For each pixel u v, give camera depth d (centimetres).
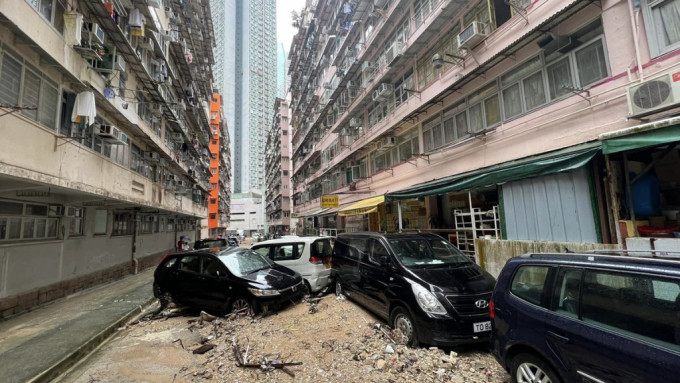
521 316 312
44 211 812
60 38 668
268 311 624
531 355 297
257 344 469
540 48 720
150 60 1407
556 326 276
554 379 272
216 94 4553
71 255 916
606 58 595
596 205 570
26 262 733
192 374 397
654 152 571
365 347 432
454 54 1020
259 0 8644
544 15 700
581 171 596
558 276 296
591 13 618
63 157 681
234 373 391
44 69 638
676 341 209
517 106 791
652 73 514
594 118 602
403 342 449
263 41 8762
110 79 922
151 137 1355
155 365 430
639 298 238
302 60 3381
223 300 646
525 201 705
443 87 1051
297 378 369
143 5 1091
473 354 432
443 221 1192
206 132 2748
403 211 1379
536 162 650
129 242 1359
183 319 668
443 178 1041
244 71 8519
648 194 525
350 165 1991
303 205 3494
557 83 691
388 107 1460
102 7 813
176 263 762
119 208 1238
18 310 698
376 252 592
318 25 2573
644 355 217
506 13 907
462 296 438
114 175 966
